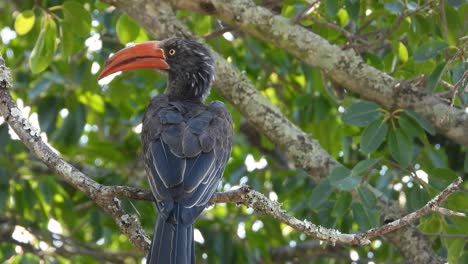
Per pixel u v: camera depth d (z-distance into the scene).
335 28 12.34
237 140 16.56
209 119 10.01
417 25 11.91
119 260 15.38
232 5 12.34
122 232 9.04
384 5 12.23
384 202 12.22
